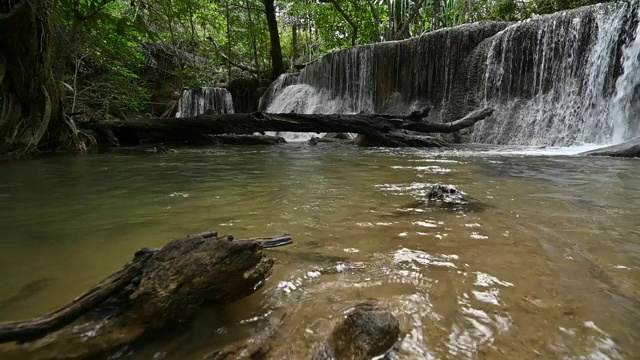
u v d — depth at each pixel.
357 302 1.33
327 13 22.30
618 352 1.07
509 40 11.03
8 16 5.92
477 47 11.96
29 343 1.05
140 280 1.22
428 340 1.12
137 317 1.15
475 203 2.86
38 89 6.99
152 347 1.08
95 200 3.05
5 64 6.45
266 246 1.59
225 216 2.50
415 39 13.24
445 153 7.50
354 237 2.05
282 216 2.50
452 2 21.16
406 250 1.85
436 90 12.81
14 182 4.03
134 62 14.30
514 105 10.85
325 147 9.59
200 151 8.45
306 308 1.29
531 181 3.92
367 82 14.55
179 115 19.52
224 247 1.32
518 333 1.16
